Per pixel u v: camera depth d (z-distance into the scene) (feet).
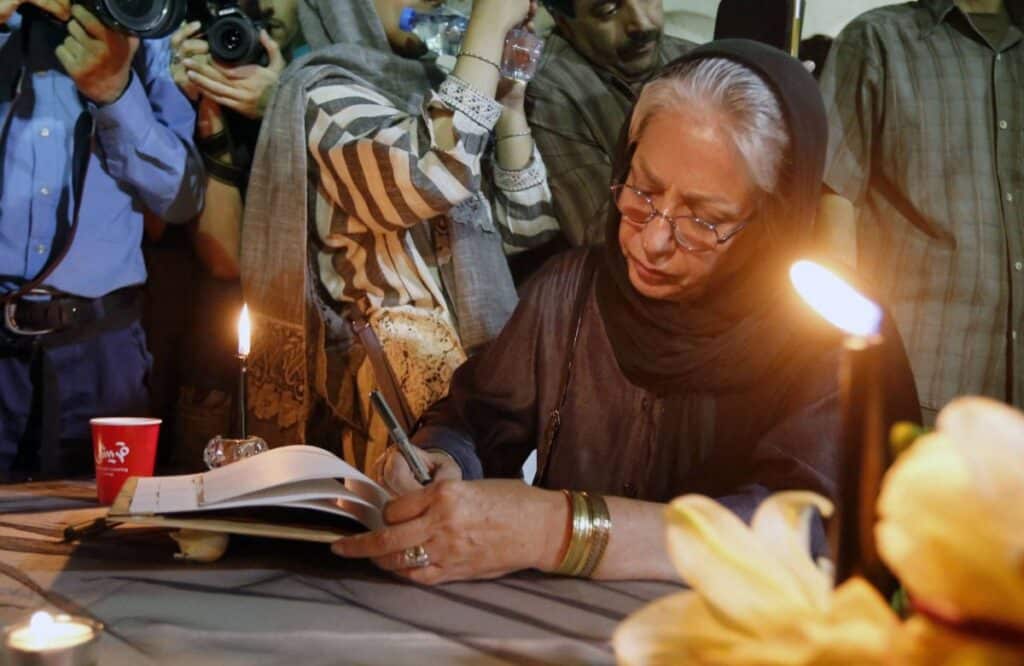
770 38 6.34
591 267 4.80
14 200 6.62
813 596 1.79
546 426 4.70
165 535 4.11
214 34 6.95
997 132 7.19
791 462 3.91
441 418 4.99
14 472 6.82
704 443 4.34
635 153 4.26
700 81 4.09
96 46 6.44
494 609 3.26
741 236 4.16
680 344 4.32
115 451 4.66
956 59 7.25
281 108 6.44
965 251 7.14
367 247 6.42
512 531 3.51
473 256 6.81
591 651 2.85
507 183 7.23
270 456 4.00
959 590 1.46
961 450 1.45
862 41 7.37
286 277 6.42
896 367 4.18
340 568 3.72
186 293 8.25
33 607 3.16
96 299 6.88
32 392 6.77
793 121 4.05
